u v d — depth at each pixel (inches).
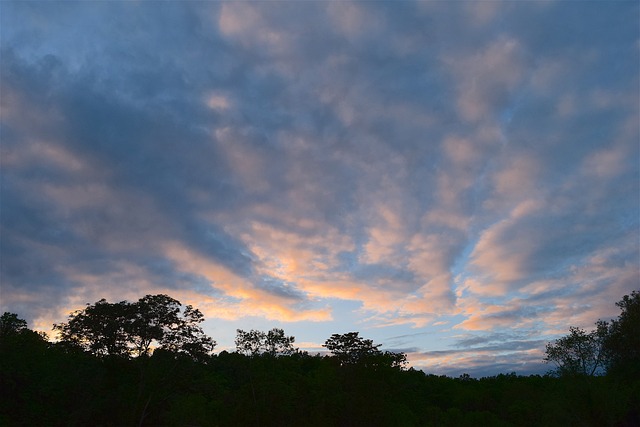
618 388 2043.6
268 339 1867.6
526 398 3469.5
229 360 1900.8
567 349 2096.5
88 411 1947.6
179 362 2281.0
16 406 1801.2
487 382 5128.0
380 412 1792.6
